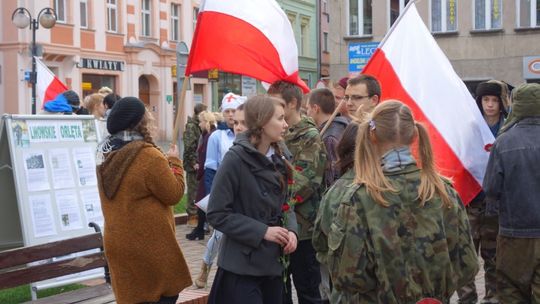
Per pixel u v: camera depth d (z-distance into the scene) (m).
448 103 6.69
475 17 27.73
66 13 36.03
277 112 5.10
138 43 40.66
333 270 3.92
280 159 5.23
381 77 6.86
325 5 55.59
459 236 3.96
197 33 6.67
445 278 3.88
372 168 3.88
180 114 6.41
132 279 5.09
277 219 5.14
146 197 5.09
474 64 27.73
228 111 9.50
